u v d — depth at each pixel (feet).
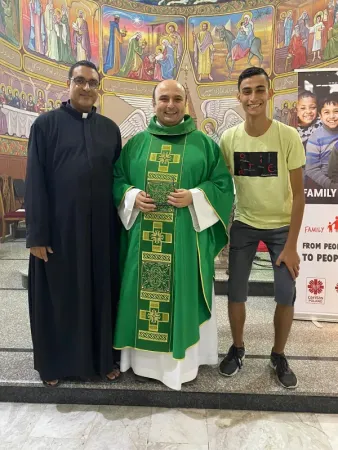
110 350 7.41
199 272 7.38
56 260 7.16
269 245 7.65
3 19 19.31
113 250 7.63
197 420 7.04
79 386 7.43
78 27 23.58
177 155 7.23
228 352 8.09
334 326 10.37
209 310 7.65
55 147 7.05
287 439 6.57
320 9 21.35
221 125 25.09
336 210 10.32
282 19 22.89
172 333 7.22
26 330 9.89
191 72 25.16
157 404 7.40
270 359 8.20
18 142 21.20
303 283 10.67
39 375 7.72
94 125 7.31
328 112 9.97
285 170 7.22
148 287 7.30
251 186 7.34
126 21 24.62
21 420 7.02
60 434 6.68
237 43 24.26
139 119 25.46
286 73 23.21
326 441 6.54
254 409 7.32
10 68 20.10
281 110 23.67
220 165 7.48
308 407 7.25
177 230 7.13
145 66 25.26
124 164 7.62
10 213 19.75
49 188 7.13
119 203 7.38
